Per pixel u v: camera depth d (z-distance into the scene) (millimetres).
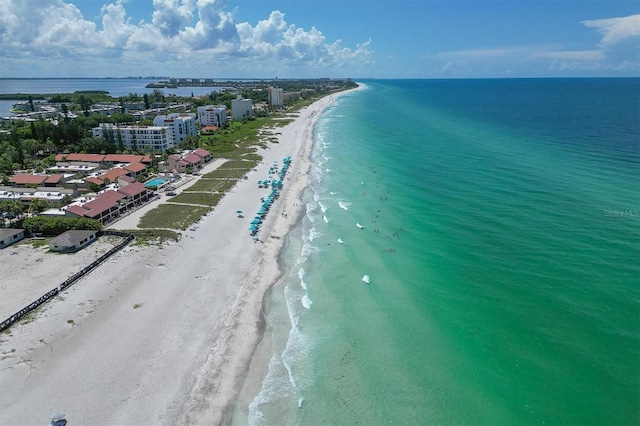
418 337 51750
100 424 40406
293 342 52406
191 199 106875
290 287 65188
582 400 40625
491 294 58500
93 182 111125
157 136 159125
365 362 48312
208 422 41156
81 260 72500
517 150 142875
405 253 72938
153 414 41781
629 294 55750
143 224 88875
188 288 64438
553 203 89125
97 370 47156
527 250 69188
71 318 56250
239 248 78688
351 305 59438
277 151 166625
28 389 44312
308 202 103688
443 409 41281
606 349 46594
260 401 43562
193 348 51250
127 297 61438
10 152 137375
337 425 40406
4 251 76062
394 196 102688
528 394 41906
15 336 52469
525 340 49125
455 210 89562
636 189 95750
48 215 88625
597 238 71750
